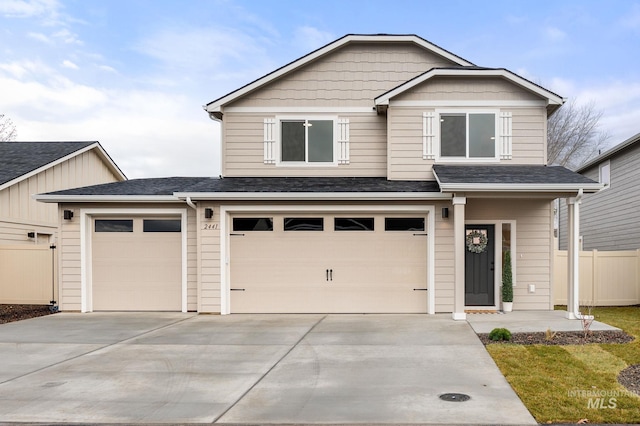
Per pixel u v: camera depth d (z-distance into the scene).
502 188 10.35
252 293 12.14
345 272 12.07
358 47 13.64
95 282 12.77
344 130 13.45
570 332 9.16
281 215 12.18
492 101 12.62
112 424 4.99
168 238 12.70
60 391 6.00
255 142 13.52
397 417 5.05
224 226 12.05
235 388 6.07
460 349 7.92
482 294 12.23
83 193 12.58
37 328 10.27
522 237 12.26
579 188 10.30
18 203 15.75
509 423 4.89
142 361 7.42
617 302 13.93
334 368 6.93
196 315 11.91
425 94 12.73
